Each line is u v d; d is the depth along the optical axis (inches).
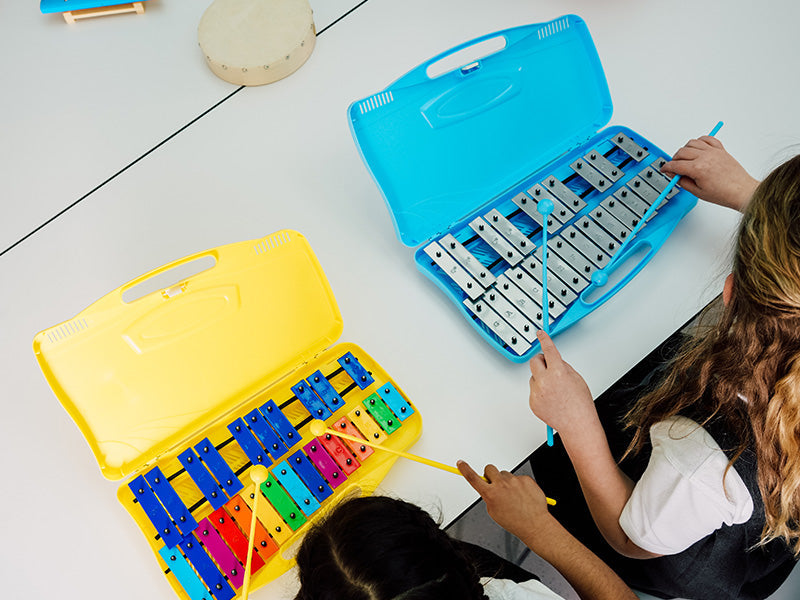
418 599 30.4
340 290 57.9
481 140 58.6
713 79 66.8
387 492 49.5
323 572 32.0
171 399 49.8
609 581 43.0
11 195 62.6
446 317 56.6
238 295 50.3
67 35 71.4
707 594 48.3
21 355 55.5
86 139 65.4
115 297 46.9
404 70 68.8
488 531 76.1
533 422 52.2
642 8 71.5
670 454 38.1
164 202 62.3
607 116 62.8
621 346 54.8
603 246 56.9
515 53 57.4
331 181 63.4
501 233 57.5
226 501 48.1
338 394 52.6
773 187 34.5
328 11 72.7
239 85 68.5
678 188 59.1
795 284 33.1
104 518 49.3
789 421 35.2
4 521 48.9
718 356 38.7
